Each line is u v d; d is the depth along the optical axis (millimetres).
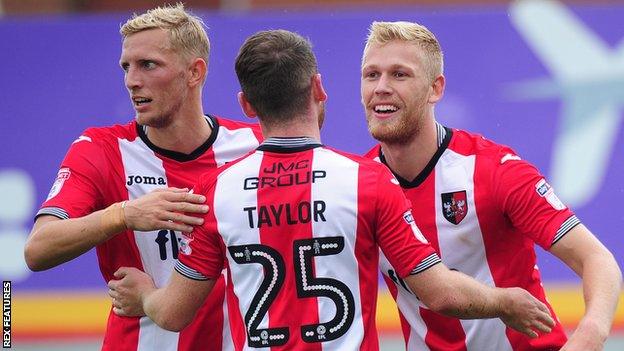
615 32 29016
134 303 13297
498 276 13773
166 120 14391
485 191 13430
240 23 29297
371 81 13297
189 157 14898
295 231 11500
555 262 28297
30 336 27859
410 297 14047
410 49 13141
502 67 28891
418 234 11695
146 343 14906
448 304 11523
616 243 28453
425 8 42812
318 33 29172
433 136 13672
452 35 28969
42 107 29031
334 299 11406
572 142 28750
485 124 28719
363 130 28797
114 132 14953
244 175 11820
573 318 27859
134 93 14172
